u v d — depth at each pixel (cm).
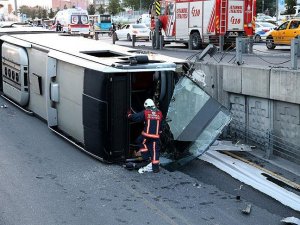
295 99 974
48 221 691
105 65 953
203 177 909
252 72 1091
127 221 697
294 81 973
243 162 1003
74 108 1079
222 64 1207
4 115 1452
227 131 1203
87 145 1022
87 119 999
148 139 931
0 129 1273
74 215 716
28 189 825
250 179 895
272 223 701
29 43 1405
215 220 708
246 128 1148
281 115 1038
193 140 978
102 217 711
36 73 1366
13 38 1555
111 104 946
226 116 973
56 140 1164
